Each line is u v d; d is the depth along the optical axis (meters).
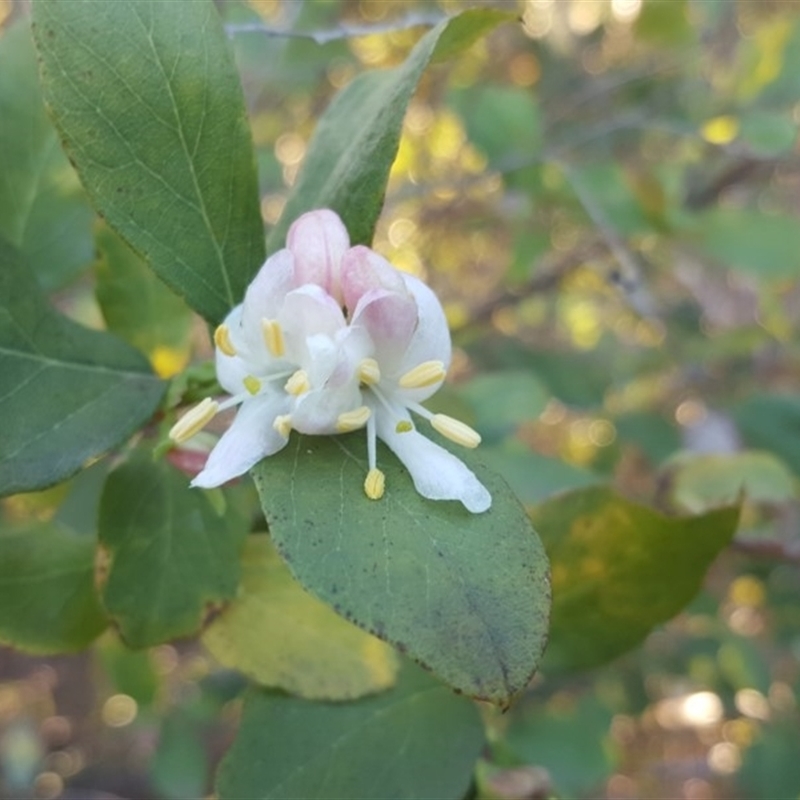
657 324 0.22
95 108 0.09
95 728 0.32
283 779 0.10
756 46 0.21
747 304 0.28
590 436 0.29
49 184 0.12
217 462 0.08
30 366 0.09
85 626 0.11
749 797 0.23
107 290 0.11
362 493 0.08
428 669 0.07
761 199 0.28
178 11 0.09
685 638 0.25
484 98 0.22
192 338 0.12
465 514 0.08
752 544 0.17
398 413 0.08
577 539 0.11
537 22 0.30
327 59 0.24
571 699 0.20
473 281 0.31
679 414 0.27
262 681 0.10
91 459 0.09
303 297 0.08
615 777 0.33
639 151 0.27
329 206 0.09
